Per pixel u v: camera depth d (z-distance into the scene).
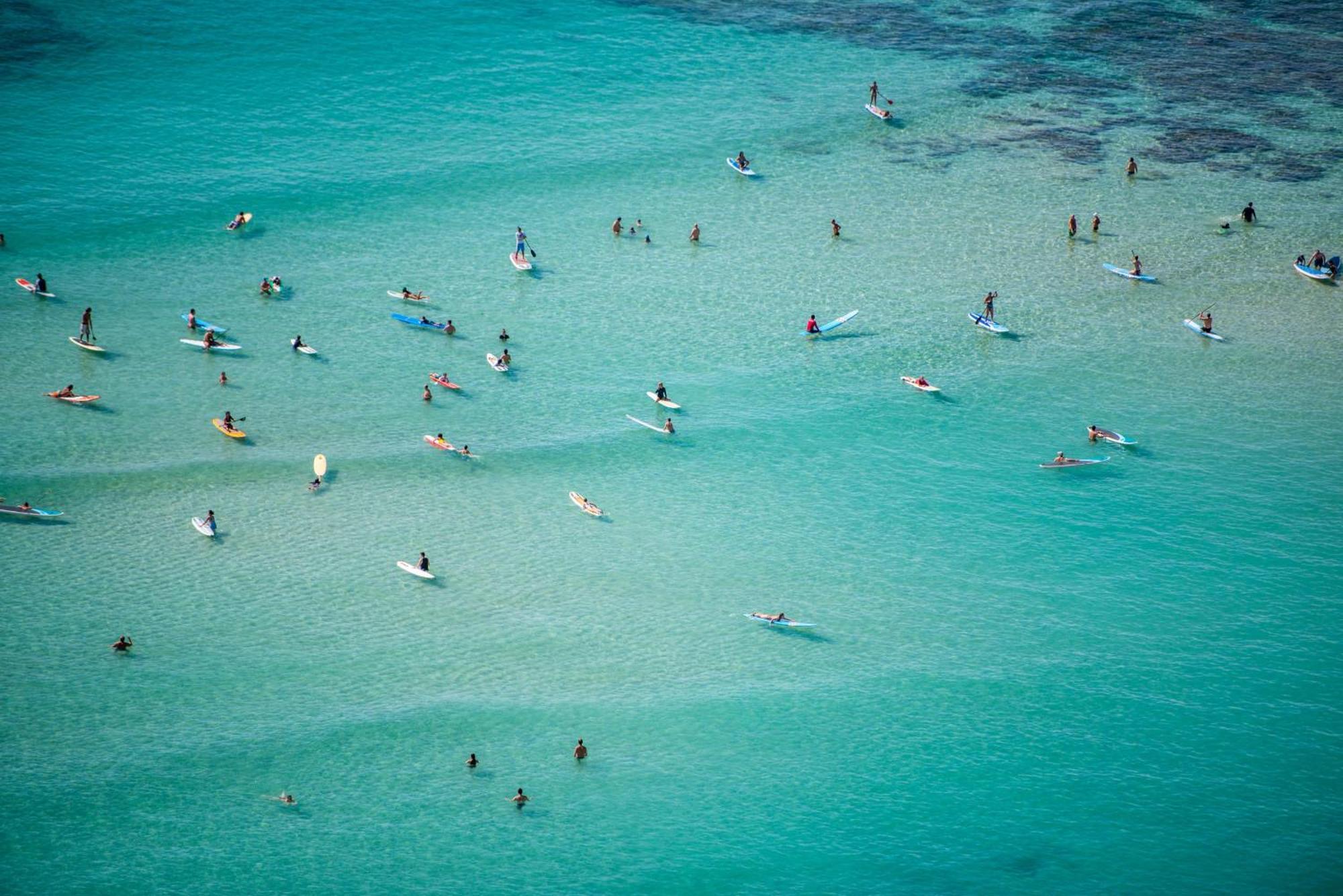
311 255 95.94
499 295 93.00
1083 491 75.62
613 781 55.50
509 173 109.69
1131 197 110.31
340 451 75.25
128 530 67.81
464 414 79.75
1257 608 66.44
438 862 51.41
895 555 70.12
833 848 52.72
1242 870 51.91
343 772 55.09
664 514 72.56
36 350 81.31
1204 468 77.56
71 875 49.75
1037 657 63.25
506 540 69.69
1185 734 58.59
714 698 60.19
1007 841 53.22
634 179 110.38
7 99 110.38
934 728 58.81
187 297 89.06
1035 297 95.69
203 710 57.47
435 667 60.88
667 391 83.44
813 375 86.06
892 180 112.62
